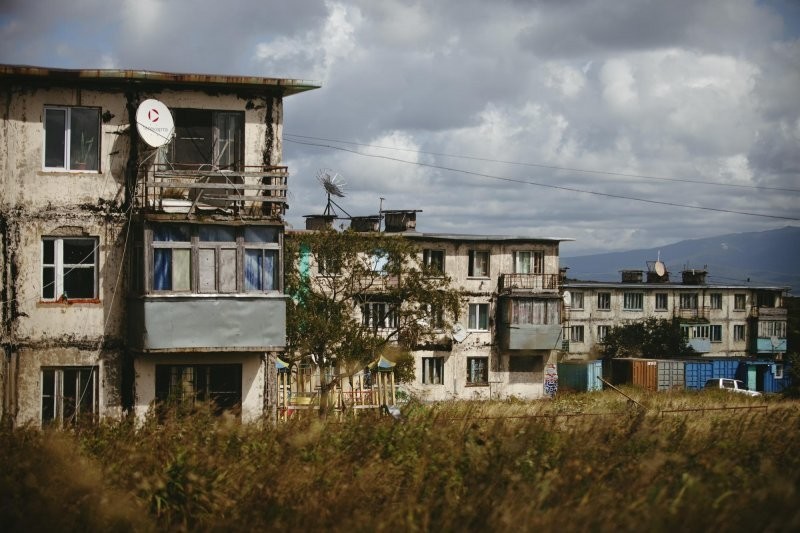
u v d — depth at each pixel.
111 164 22.77
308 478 12.59
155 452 14.45
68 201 22.55
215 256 22.77
